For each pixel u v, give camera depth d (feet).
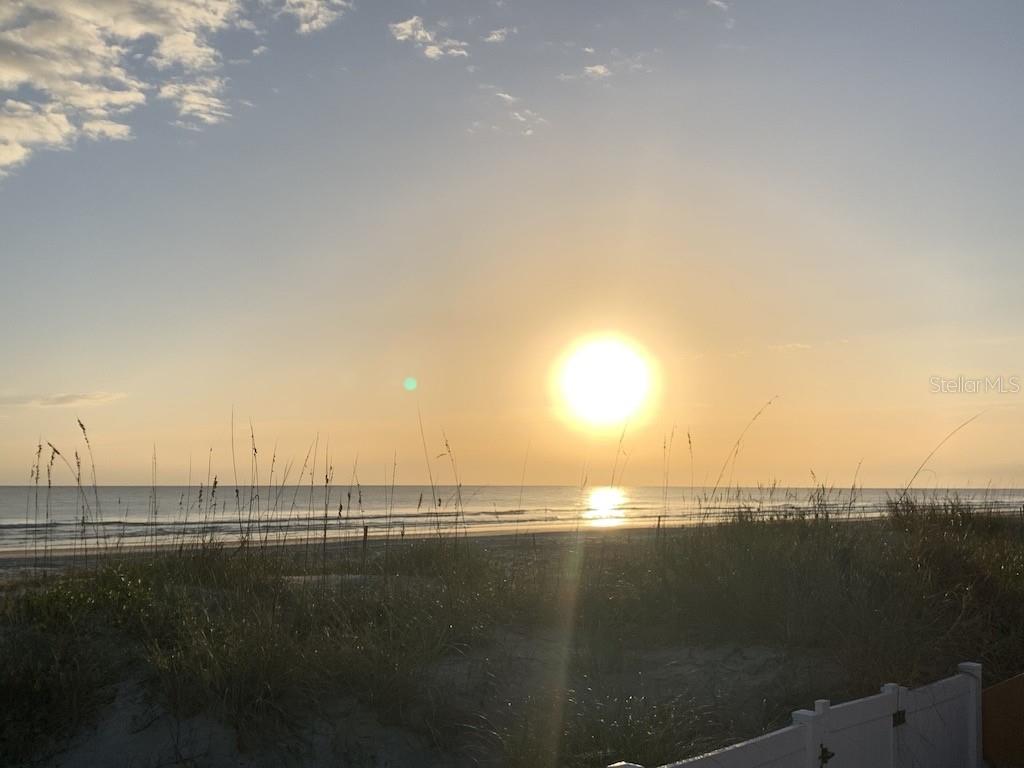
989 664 24.43
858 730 14.74
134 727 19.53
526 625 27.81
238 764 18.63
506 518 150.00
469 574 33.50
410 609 26.68
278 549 39.37
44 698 19.95
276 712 19.94
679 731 19.86
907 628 24.53
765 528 35.73
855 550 30.91
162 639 23.54
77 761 18.45
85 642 22.82
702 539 34.55
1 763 18.12
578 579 31.53
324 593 28.40
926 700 16.60
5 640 22.58
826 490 43.45
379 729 20.13
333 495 247.29
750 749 12.55
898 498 47.80
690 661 25.07
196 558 33.73
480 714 20.76
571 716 20.84
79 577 30.50
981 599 28.71
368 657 22.22
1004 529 45.68
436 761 19.26
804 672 23.91
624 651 25.57
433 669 23.25
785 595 27.07
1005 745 17.89
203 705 20.12
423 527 96.89
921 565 30.66
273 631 22.57
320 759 19.04
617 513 174.81
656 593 29.50
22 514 176.35
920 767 16.26
